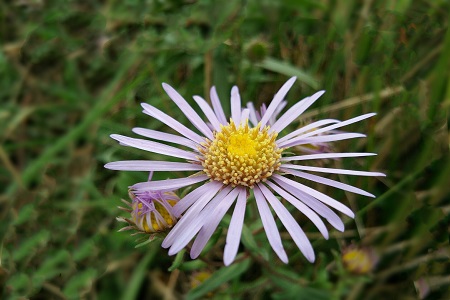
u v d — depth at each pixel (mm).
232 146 75
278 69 108
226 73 110
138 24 122
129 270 95
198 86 112
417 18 113
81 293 91
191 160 75
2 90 118
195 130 106
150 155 103
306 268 89
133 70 116
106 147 108
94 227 99
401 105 101
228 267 79
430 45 112
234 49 111
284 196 69
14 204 104
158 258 94
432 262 87
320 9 117
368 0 113
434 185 92
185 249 78
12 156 115
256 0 118
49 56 121
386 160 99
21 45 121
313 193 69
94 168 105
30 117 117
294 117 80
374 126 99
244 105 110
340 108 103
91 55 122
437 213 88
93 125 111
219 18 117
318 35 118
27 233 98
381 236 91
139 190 69
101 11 124
